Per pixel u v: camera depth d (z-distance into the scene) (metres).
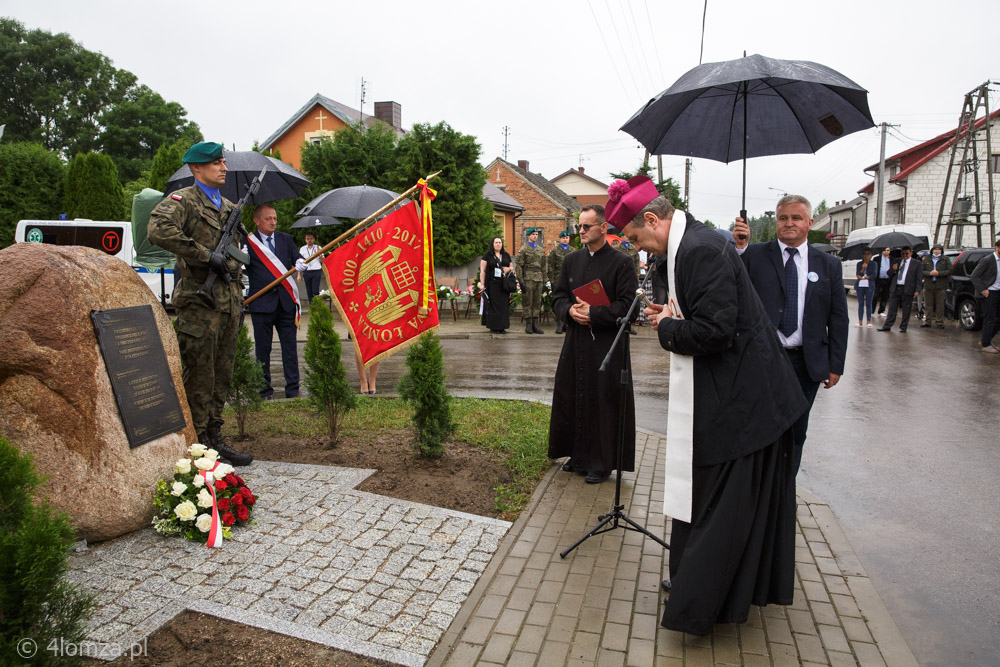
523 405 7.45
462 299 20.91
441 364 5.37
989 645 3.26
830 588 3.70
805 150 4.64
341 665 2.87
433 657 2.96
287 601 3.32
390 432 6.28
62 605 2.15
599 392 5.05
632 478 5.29
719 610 3.04
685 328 3.04
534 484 5.09
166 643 2.96
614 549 4.04
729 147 4.78
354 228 5.45
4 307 3.61
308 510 4.38
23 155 25.31
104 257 4.10
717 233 3.21
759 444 3.01
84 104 47.00
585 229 5.15
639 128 4.45
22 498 2.19
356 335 5.50
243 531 4.05
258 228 7.46
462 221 21.30
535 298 14.70
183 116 48.53
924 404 8.23
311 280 16.28
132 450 3.94
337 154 21.38
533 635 3.16
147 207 14.52
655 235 3.35
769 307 4.55
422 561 3.79
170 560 3.67
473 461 5.48
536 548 4.04
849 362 11.36
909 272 15.59
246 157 6.85
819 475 5.65
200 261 4.64
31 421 3.60
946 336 15.12
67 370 3.68
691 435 3.11
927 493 5.23
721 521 3.00
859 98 3.88
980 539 4.42
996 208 34.81
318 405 5.74
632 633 3.19
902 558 4.16
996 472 5.71
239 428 6.16
